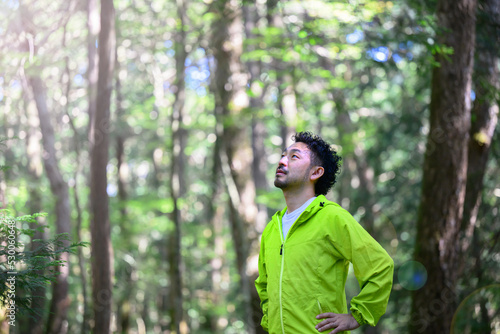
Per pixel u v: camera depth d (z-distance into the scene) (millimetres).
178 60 9453
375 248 2547
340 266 2637
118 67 11609
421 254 7043
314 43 7887
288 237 2691
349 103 13312
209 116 14172
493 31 8039
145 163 22656
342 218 2586
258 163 15375
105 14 6969
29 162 9844
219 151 9180
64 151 12508
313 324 2529
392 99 15414
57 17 7656
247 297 8250
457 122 6805
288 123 10508
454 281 7020
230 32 9023
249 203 8836
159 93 12953
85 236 13367
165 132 15836
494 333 8406
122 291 14312
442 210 6906
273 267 2697
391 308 10594
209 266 18141
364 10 7727
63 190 10211
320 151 2842
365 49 8195
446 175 6867
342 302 2627
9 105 8398
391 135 13609
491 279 8820
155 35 10117
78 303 12188
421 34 6805
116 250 14289
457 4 6715
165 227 15227
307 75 10680
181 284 9242
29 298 3174
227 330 19750
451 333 7168
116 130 14242
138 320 17891
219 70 9102
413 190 12766
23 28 6723
